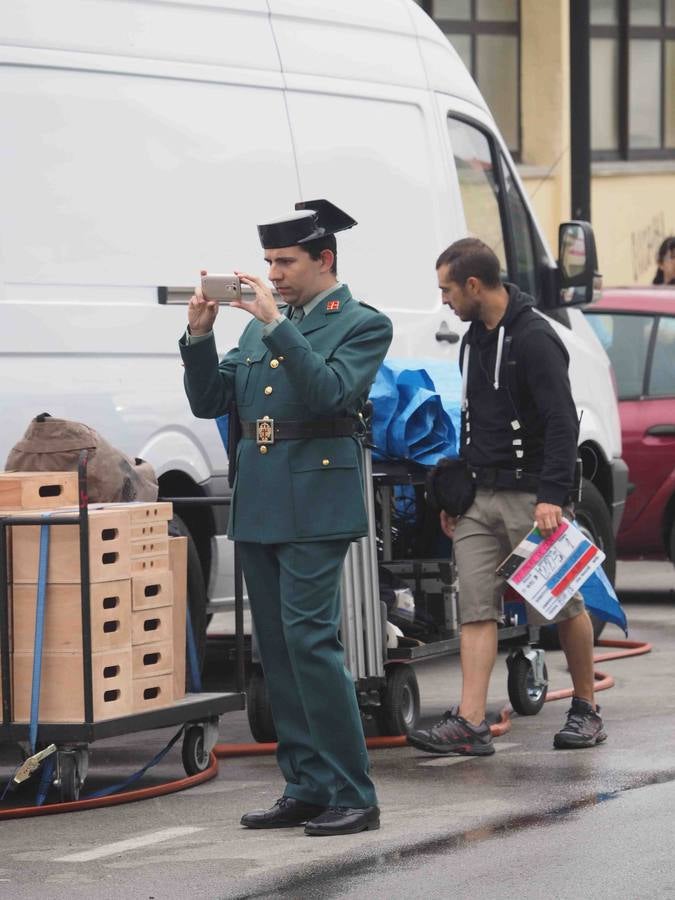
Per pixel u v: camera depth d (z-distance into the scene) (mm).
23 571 17375
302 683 16031
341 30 24969
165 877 14773
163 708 18094
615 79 59812
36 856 15562
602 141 59625
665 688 24000
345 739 16125
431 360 21906
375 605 19797
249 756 20438
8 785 17484
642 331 33531
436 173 26203
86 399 21078
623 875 14547
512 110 55781
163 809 17484
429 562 21344
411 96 25938
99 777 19203
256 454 16188
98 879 14766
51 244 20938
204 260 22516
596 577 20422
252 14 23531
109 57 21656
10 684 17422
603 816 16547
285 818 16516
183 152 22359
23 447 19125
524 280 28078
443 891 14172
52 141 21047
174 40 22438
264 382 16172
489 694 24016
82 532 17047
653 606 33062
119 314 21500
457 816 16719
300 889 14320
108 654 17438
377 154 25141
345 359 15875
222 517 22797
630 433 32875
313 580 15945
